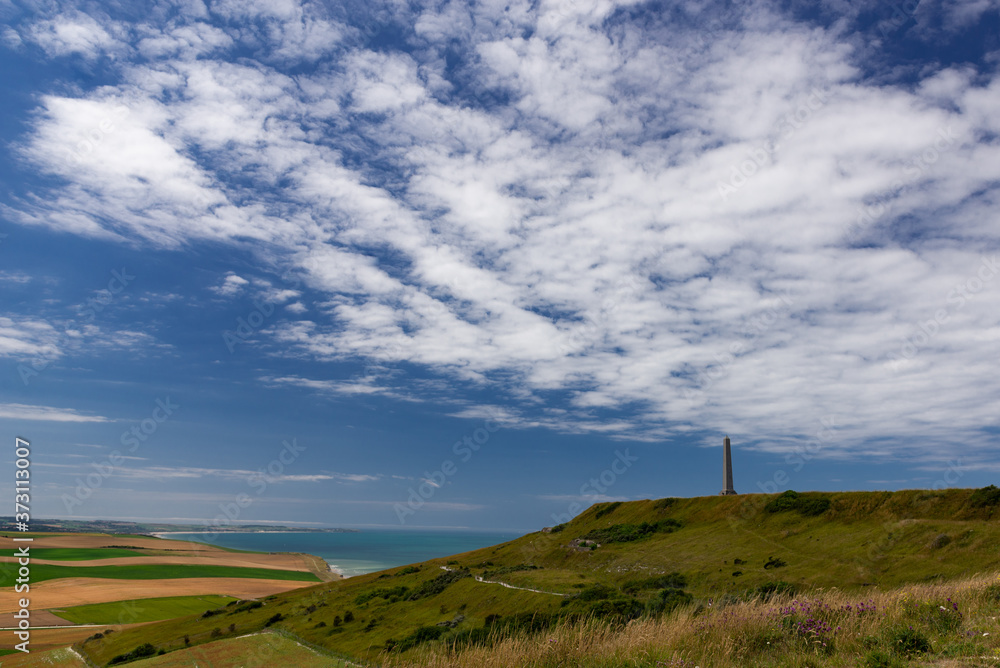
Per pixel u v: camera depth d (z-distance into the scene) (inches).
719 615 470.9
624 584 2444.6
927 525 2132.1
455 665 442.6
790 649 402.3
